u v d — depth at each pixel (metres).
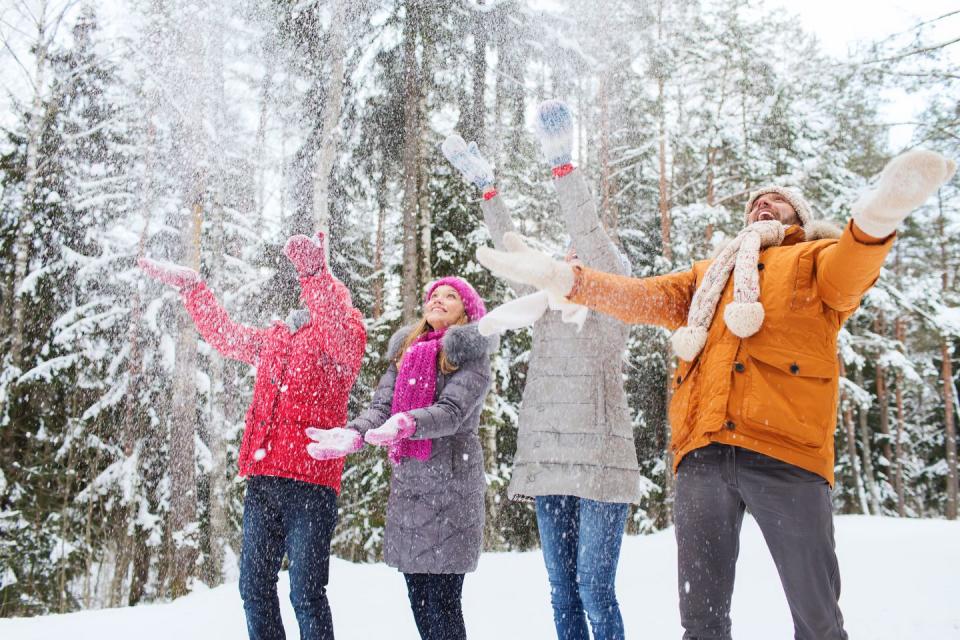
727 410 1.75
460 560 2.46
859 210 1.54
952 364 23.12
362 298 13.88
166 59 11.56
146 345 11.48
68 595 11.64
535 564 5.21
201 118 11.45
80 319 11.73
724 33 14.53
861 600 3.74
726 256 1.94
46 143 12.40
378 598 4.01
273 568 2.52
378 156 11.49
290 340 2.71
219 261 11.52
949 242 19.72
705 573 1.75
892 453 23.09
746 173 13.80
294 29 10.86
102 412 11.58
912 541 5.71
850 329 16.41
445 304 2.84
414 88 10.91
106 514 11.62
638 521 13.01
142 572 11.41
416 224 11.33
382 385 2.83
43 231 11.98
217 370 11.37
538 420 2.69
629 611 3.68
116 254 11.59
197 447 11.02
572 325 2.71
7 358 11.23
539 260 1.73
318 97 10.98
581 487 2.50
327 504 2.53
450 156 3.21
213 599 4.22
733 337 1.81
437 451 2.53
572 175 2.53
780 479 1.69
